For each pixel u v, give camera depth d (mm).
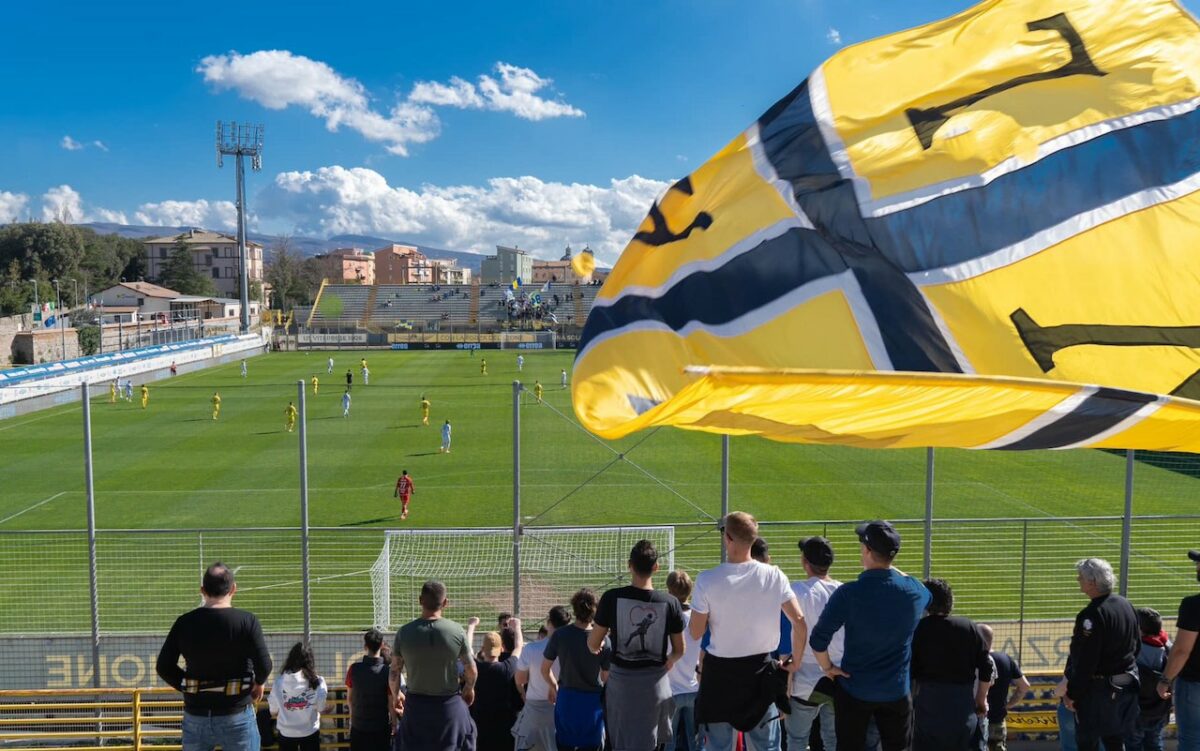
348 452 32906
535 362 70875
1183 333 3342
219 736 5414
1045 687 9977
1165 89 3779
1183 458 29359
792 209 3828
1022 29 3990
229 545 20016
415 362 71125
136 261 147875
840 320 3533
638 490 26391
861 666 4715
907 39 4086
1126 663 5680
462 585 16453
